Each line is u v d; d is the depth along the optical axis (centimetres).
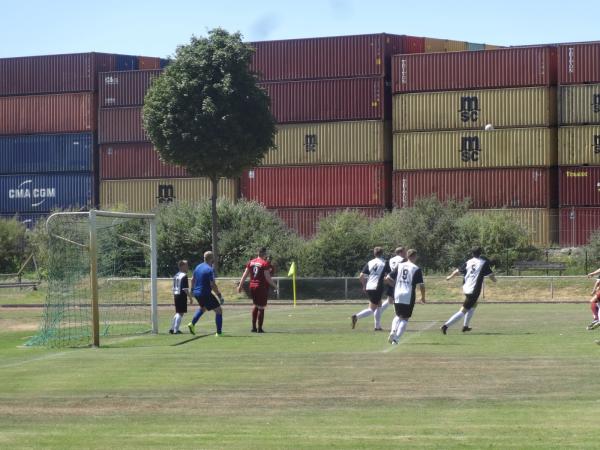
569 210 7750
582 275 6375
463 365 2492
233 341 3259
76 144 9225
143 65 9612
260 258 3612
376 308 3569
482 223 6981
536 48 7850
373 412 1870
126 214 3547
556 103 7969
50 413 1923
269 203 8488
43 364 2730
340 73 8369
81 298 3716
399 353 2784
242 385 2236
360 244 6912
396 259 3531
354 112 8325
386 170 8394
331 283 6200
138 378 2384
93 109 9212
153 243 3731
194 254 7344
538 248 7169
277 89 8488
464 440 1584
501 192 7900
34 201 9344
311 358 2708
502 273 6731
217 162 6900
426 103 8100
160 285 6556
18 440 1641
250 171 8538
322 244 6931
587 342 3022
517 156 7875
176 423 1795
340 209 8306
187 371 2492
